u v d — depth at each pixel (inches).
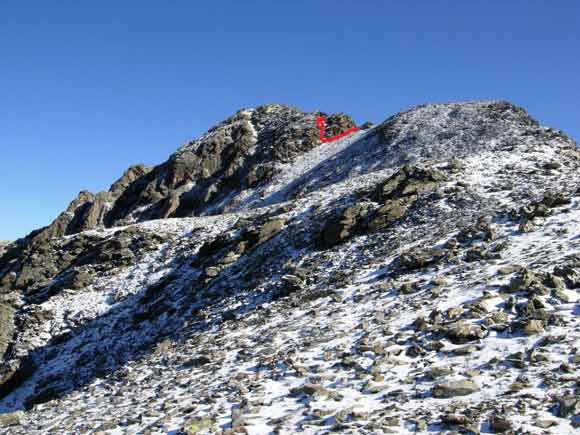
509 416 345.1
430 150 2060.8
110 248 1782.7
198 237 1662.2
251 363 609.0
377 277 820.0
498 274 628.1
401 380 451.8
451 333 501.4
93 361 1181.7
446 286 657.0
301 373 522.6
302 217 1359.5
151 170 3673.7
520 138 1825.8
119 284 1561.3
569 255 602.9
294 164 2910.9
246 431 410.9
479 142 1935.3
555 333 455.8
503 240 761.0
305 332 666.8
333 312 721.0
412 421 369.7
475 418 352.2
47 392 1108.5
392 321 597.6
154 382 689.0
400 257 835.4
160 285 1412.4
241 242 1331.2
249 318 868.0
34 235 3262.8
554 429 321.7
